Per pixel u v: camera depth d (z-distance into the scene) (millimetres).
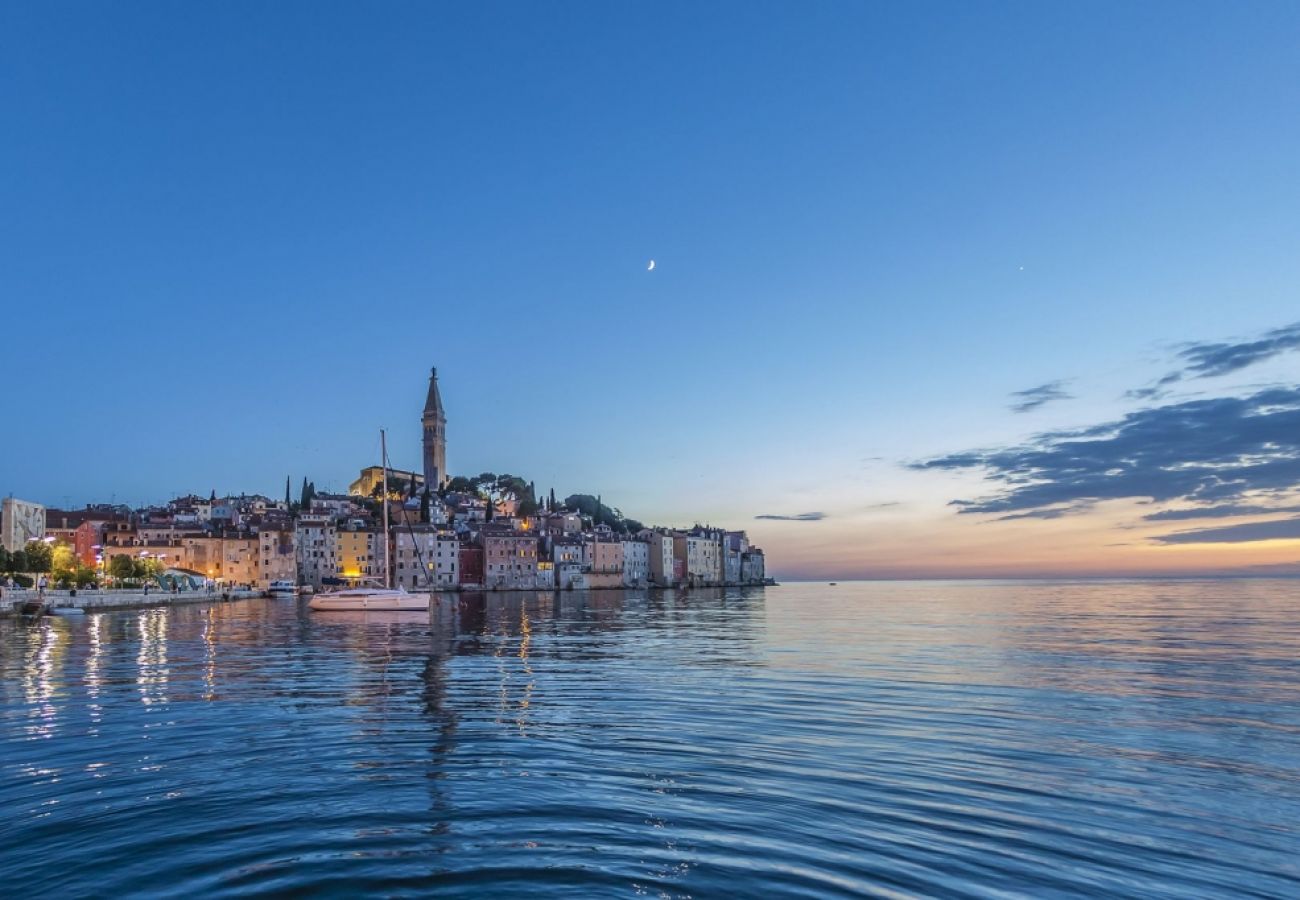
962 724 23094
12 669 37469
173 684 32125
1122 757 19172
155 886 11281
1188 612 94438
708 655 44625
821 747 19969
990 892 11258
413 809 14742
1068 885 11602
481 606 137625
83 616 92562
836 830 13688
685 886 11219
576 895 10844
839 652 45656
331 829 13625
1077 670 36375
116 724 23125
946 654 44031
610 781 16703
